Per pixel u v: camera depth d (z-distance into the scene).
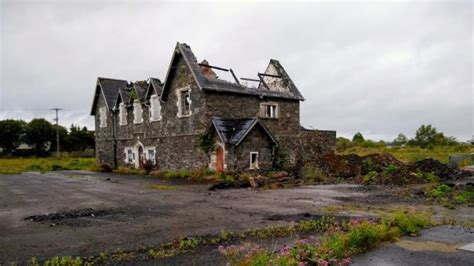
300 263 4.89
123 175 24.41
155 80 25.77
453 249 6.07
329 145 26.70
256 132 20.98
